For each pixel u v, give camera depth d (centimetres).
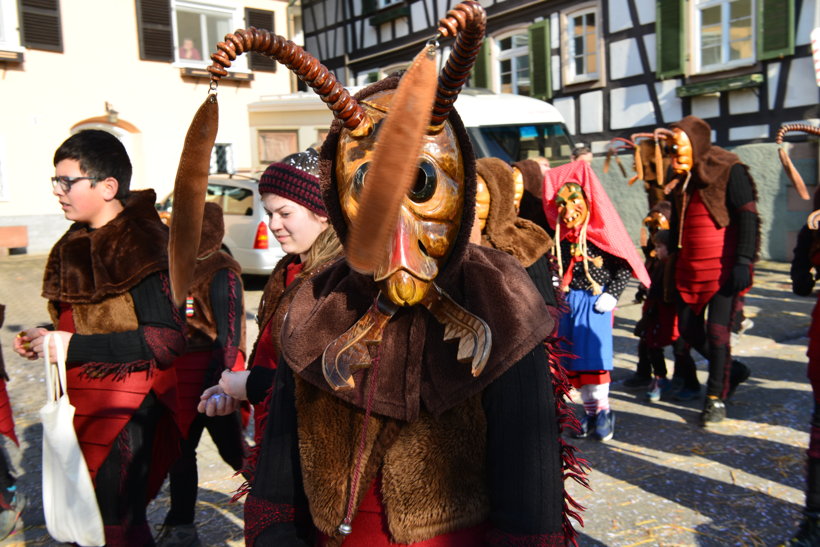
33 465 389
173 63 1631
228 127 1702
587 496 331
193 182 88
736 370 450
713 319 411
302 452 117
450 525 109
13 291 1030
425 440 109
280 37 90
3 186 1450
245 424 280
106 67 1554
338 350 110
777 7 1010
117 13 1559
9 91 1448
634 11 1209
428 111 68
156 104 1622
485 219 289
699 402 461
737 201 396
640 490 337
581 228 380
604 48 1266
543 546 104
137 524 206
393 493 109
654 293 459
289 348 117
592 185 380
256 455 137
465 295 110
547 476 106
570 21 1333
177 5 1641
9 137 1452
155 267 202
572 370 389
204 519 321
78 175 206
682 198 416
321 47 1991
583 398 401
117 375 201
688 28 1127
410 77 68
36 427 450
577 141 1339
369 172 70
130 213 211
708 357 423
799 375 509
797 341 611
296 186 192
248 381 182
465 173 101
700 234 407
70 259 208
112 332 203
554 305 282
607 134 1287
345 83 1909
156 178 1638
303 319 121
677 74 1147
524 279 113
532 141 1041
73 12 1505
